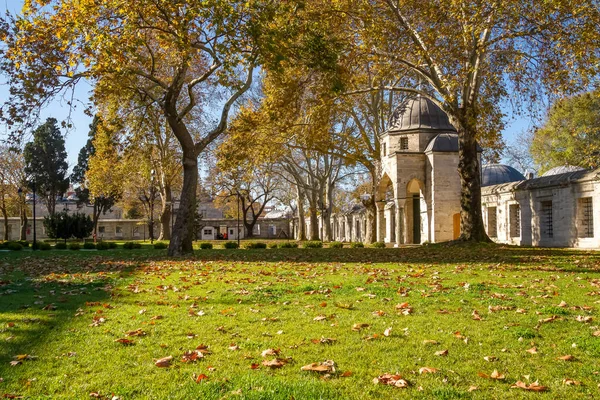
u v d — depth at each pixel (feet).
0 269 54.08
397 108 136.26
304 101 96.58
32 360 18.03
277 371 16.46
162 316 25.00
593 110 142.72
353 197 246.06
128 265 55.83
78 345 19.89
